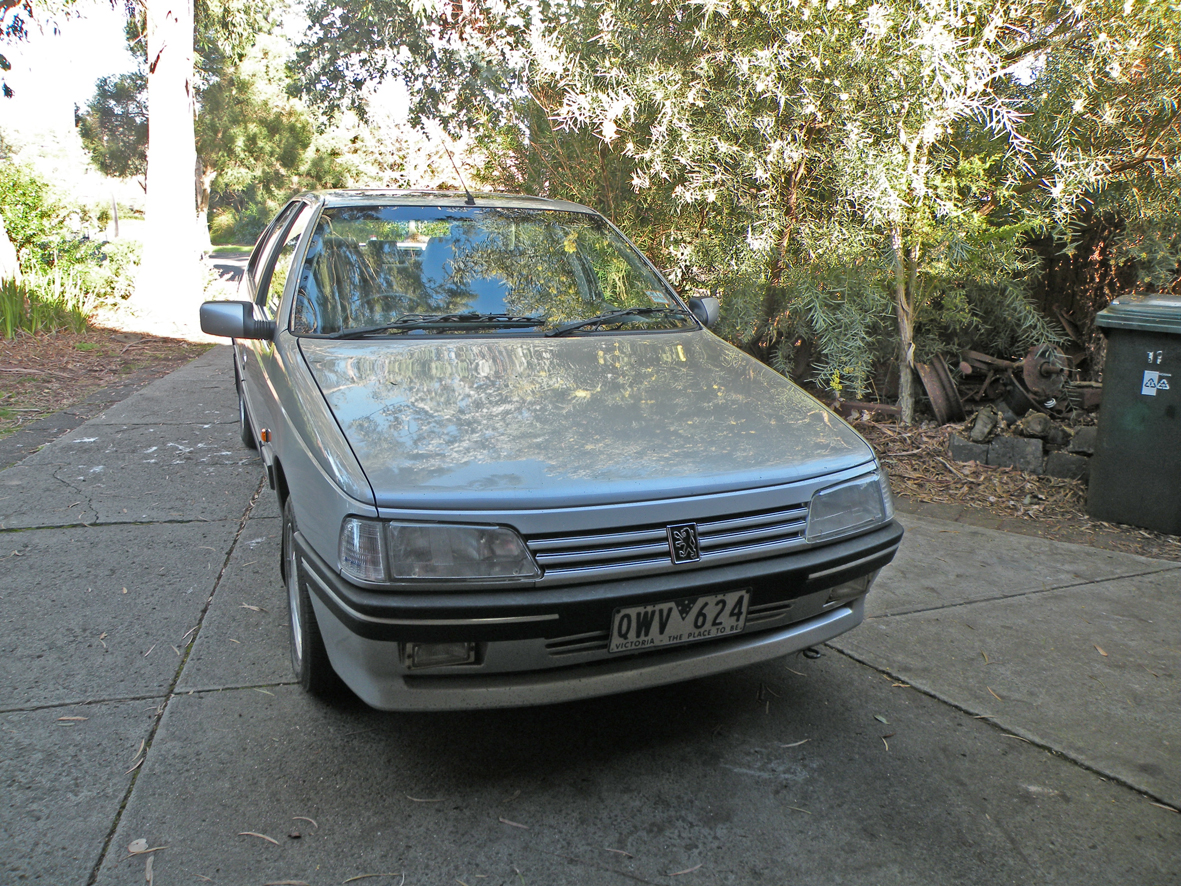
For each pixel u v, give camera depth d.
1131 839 2.19
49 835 2.07
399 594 2.04
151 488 4.67
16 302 9.77
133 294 12.18
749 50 5.06
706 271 5.83
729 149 5.15
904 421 5.66
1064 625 3.36
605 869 2.04
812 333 5.76
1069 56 4.70
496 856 2.07
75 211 13.05
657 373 2.93
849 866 2.07
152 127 11.70
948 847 2.15
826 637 2.56
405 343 2.99
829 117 5.12
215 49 27.73
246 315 3.19
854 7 4.82
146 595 3.39
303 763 2.39
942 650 3.15
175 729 2.52
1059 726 2.68
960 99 4.56
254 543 3.94
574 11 6.26
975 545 4.18
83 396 7.06
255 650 2.99
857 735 2.62
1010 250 4.90
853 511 2.47
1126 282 5.77
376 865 2.02
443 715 2.67
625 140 5.80
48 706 2.61
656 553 2.18
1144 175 5.05
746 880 2.02
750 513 2.29
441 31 8.27
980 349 6.15
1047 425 5.20
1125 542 4.27
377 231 3.48
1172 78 4.80
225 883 1.95
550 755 2.49
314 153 32.88
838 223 5.24
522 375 2.77
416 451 2.23
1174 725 2.70
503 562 2.07
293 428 2.56
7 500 4.43
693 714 2.72
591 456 2.28
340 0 9.69
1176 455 4.25
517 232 3.69
